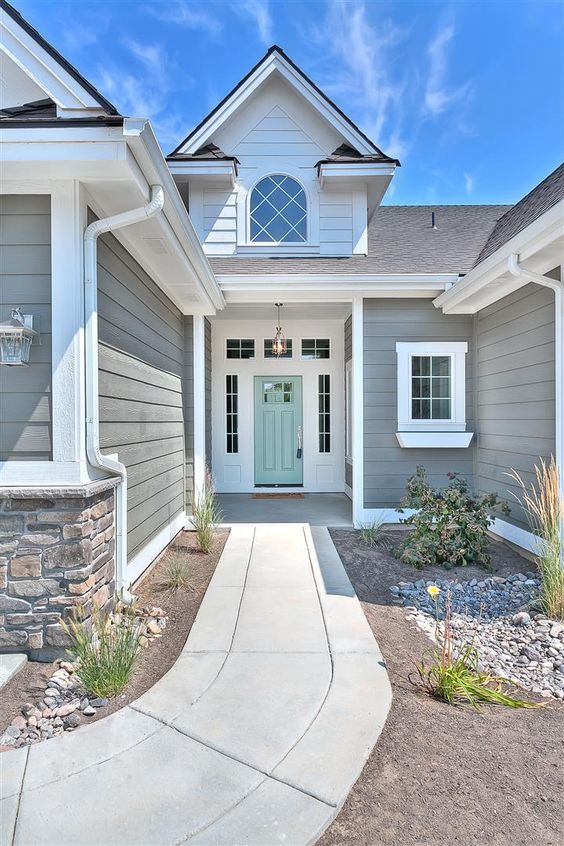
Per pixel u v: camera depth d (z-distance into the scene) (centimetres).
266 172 731
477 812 183
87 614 296
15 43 312
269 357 873
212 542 559
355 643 317
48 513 290
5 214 301
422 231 859
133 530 409
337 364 873
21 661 282
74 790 189
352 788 194
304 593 405
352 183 713
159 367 499
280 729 226
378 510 644
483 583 442
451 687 260
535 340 492
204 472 647
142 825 174
